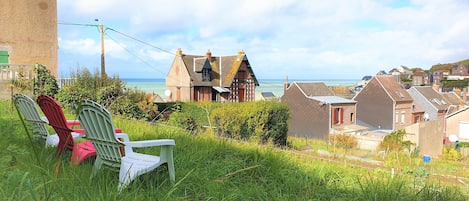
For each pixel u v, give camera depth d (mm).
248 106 19906
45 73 16688
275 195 3885
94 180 3393
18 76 16984
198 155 5074
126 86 17750
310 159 6902
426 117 49031
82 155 3996
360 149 30344
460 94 69500
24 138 5355
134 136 6672
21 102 5137
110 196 2916
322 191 4199
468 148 39656
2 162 3557
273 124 20672
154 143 3561
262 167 4816
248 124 19312
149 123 8805
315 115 42281
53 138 5094
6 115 8016
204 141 6105
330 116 41344
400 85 51938
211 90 42562
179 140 6172
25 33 23609
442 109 55656
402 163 15016
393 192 4195
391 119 47719
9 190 2814
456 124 45906
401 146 27484
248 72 44938
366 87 49812
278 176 4598
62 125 4188
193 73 41250
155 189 3449
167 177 3834
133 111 16031
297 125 43781
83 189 3053
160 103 20875
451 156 35281
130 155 4039
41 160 3842
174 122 15195
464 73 128125
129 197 3039
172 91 42406
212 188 3777
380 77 49719
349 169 6539
